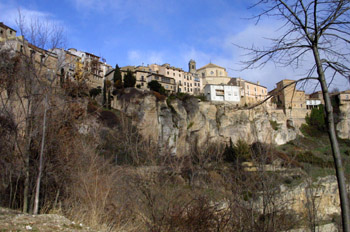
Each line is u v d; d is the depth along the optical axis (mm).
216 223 9086
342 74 5953
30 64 14047
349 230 4961
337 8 5680
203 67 93125
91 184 12328
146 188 9914
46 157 13336
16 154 13477
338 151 5383
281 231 8969
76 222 10234
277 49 6324
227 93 72562
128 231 9977
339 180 5266
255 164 9734
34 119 13820
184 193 9750
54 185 14336
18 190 13914
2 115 13609
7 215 9102
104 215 11016
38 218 9227
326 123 5668
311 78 5977
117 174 12328
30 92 13727
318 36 5922
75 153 14422
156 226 8891
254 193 9227
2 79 13680
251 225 8734
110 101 52594
